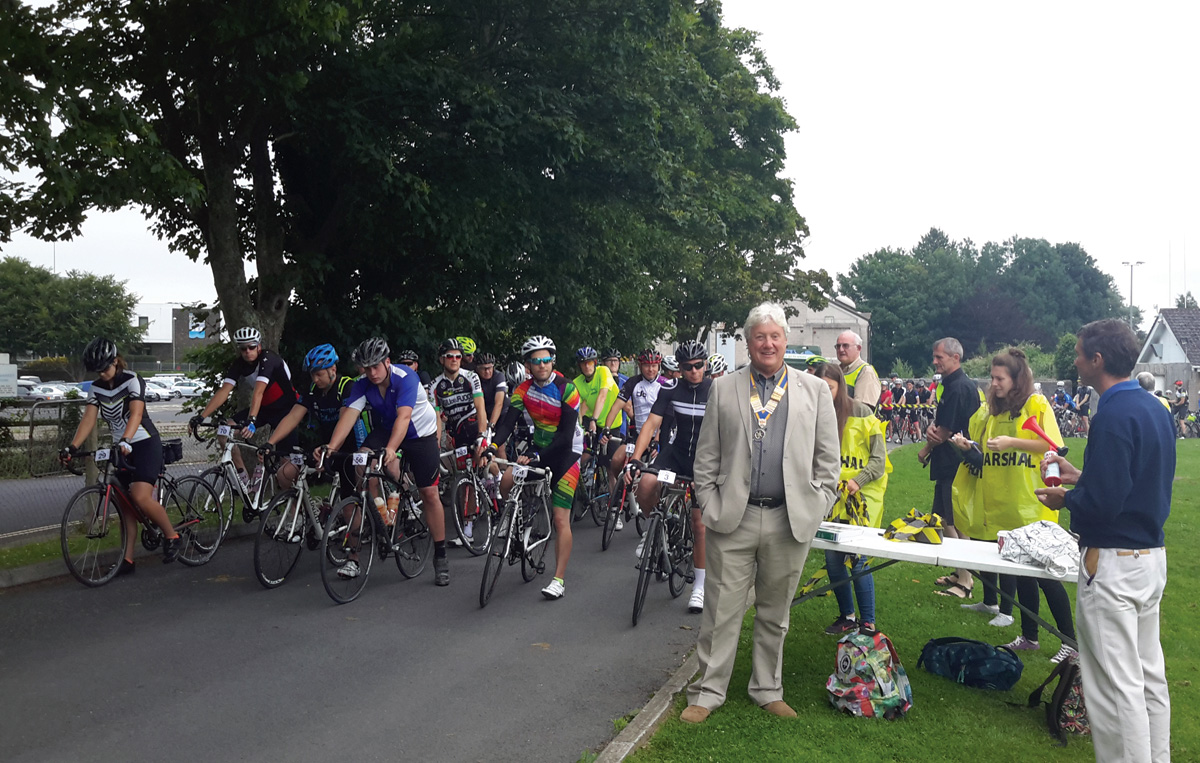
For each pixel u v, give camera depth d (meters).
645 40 13.34
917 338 97.94
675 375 9.66
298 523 7.38
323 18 9.92
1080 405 31.72
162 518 7.51
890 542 4.84
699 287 30.73
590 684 5.09
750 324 4.45
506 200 13.95
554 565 8.37
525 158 13.26
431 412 7.43
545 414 7.19
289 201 13.88
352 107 11.70
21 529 8.80
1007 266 114.31
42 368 52.16
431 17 12.79
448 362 9.27
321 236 13.62
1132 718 3.43
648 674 5.28
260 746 4.16
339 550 6.77
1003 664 4.91
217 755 4.05
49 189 9.12
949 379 7.10
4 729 4.30
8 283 50.81
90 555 7.18
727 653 4.51
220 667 5.25
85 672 5.12
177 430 12.91
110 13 10.02
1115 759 3.49
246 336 8.31
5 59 8.16
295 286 12.88
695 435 6.59
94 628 5.98
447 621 6.34
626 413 11.05
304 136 12.77
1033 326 98.94
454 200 13.02
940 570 8.00
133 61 10.87
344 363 13.79
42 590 6.93
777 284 32.47
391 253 14.48
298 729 4.36
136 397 7.28
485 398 9.70
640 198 14.63
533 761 4.05
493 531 6.93
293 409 7.73
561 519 7.12
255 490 8.73
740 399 4.45
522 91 12.96
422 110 12.34
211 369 12.17
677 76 14.82
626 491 9.41
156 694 4.80
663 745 4.06
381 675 5.16
